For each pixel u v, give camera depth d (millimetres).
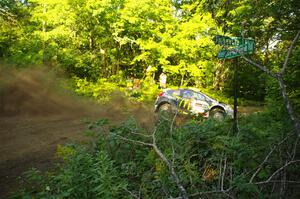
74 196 3547
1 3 18578
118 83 18844
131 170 3904
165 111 5531
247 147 4023
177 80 21484
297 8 5551
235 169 3770
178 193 3236
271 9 5641
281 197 3232
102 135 4871
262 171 3535
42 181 4176
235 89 5328
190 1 18750
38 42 17156
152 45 18328
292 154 3564
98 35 19484
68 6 16703
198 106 12680
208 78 20516
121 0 18078
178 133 4535
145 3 17875
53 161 6277
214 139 4352
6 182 5242
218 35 5121
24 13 20141
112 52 20516
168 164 3217
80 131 9352
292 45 2664
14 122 10570
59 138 8422
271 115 6066
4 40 18578
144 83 18578
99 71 19844
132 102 14656
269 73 2605
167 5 19391
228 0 5898
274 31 6105
